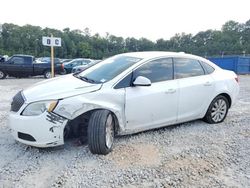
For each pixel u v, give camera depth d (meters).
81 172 4.00
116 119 4.90
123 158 4.47
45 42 12.57
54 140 4.40
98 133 4.42
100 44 99.12
